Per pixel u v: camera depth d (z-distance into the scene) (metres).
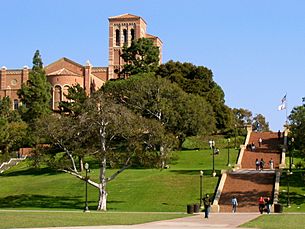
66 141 61.47
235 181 68.38
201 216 47.78
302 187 65.88
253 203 60.66
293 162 86.12
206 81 120.00
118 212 53.03
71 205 61.97
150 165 62.44
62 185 72.56
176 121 91.94
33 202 64.19
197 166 85.62
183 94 95.06
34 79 117.69
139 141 61.31
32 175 85.25
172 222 38.31
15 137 106.00
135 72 130.38
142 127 61.22
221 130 117.94
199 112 93.06
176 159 91.38
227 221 40.38
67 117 63.91
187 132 95.06
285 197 62.25
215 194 63.94
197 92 116.19
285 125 104.38
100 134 60.47
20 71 152.75
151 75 110.81
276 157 90.94
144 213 50.97
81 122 60.34
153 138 62.22
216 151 96.00
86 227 31.92
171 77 117.81
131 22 157.62
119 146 64.19
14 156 107.56
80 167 83.00
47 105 117.06
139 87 94.94
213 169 73.94
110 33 157.75
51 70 149.50
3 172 93.00
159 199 62.84
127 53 134.38
